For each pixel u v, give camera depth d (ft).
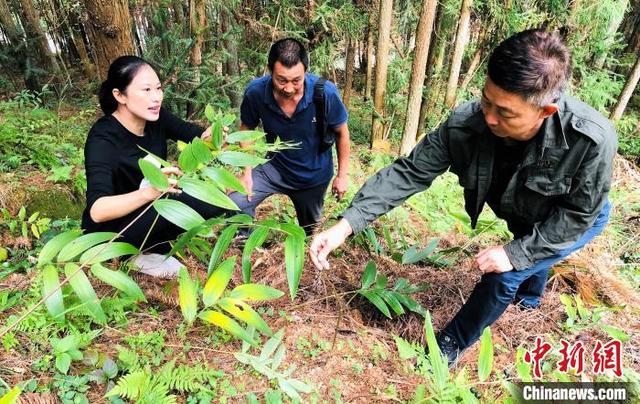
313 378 5.72
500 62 4.29
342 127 9.22
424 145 6.29
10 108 14.20
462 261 9.59
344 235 6.04
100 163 6.23
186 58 13.78
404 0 19.16
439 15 18.07
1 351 5.29
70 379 4.96
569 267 9.27
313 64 17.30
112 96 6.45
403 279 7.78
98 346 5.59
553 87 4.29
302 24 17.03
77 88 20.13
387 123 18.89
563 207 5.79
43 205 9.52
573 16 17.04
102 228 6.66
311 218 10.56
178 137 7.79
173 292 6.50
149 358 5.48
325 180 9.86
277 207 11.70
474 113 5.68
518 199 6.13
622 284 9.06
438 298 8.09
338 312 7.18
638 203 15.19
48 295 4.15
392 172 6.42
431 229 11.90
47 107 16.57
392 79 19.06
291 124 8.72
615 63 22.40
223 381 5.32
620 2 16.89
